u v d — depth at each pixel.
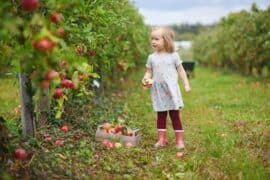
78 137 4.77
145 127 5.70
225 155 4.39
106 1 4.91
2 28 2.71
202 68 23.27
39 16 2.73
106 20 4.76
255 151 4.57
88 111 5.97
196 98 8.79
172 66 4.79
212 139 4.93
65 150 4.29
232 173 3.85
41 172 3.57
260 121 6.07
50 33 2.66
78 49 4.25
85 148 4.36
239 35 13.79
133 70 12.58
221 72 17.64
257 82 11.03
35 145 4.00
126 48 7.32
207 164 4.09
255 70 14.53
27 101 4.27
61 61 3.39
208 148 4.59
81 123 5.21
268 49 12.34
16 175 3.45
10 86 9.08
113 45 6.51
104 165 4.01
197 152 4.48
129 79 11.69
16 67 3.02
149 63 4.84
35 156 3.74
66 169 3.73
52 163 3.74
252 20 12.76
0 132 3.41
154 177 3.82
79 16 4.00
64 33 3.36
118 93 8.85
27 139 4.10
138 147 4.67
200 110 7.16
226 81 12.73
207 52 22.69
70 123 5.20
